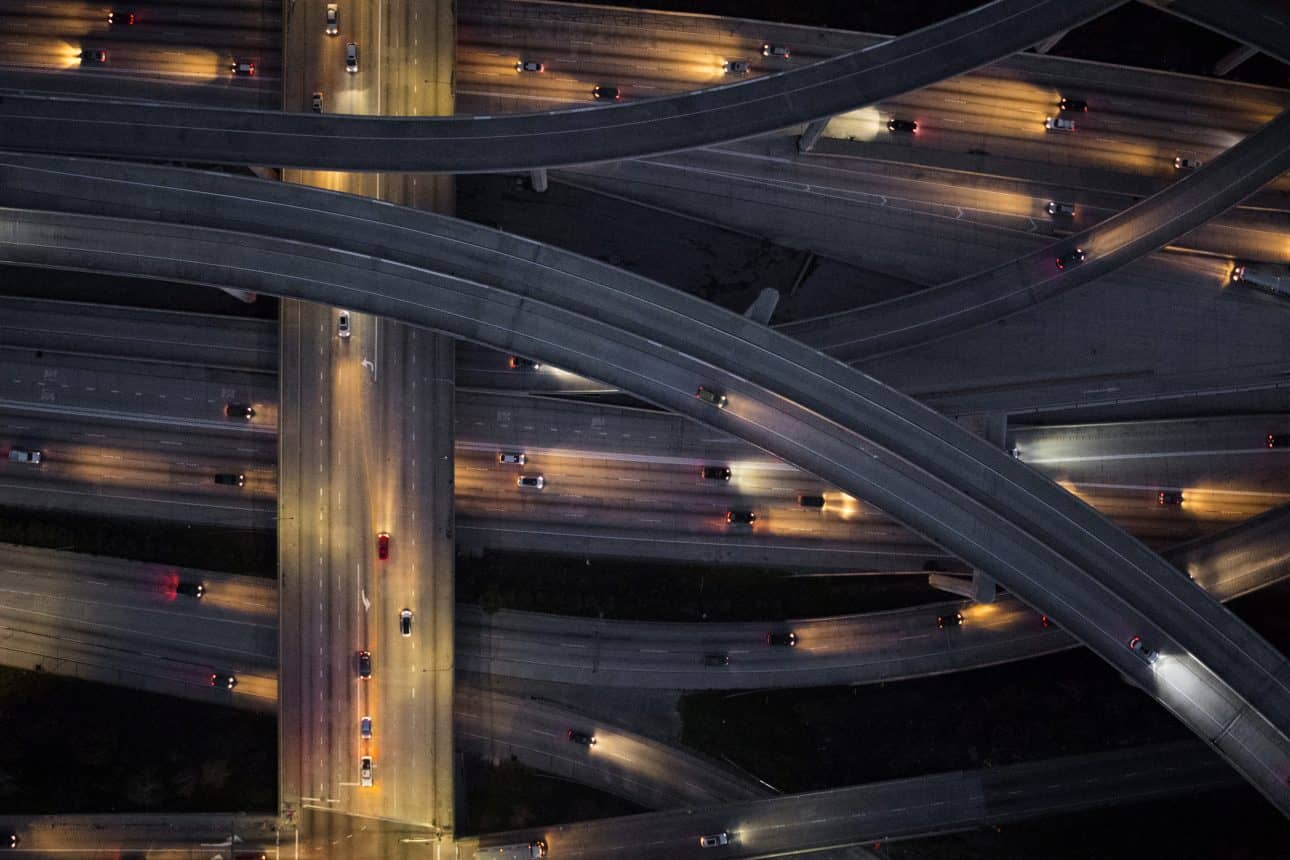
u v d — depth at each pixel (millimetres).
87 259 127562
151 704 136500
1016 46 130875
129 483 138375
